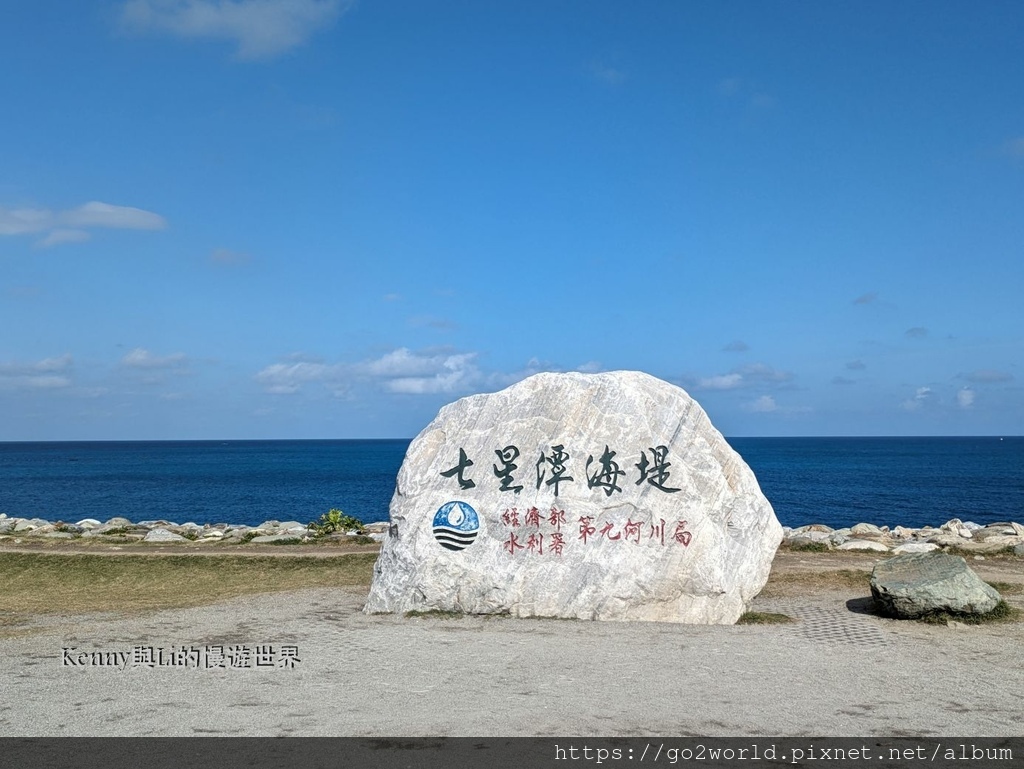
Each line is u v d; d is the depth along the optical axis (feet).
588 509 60.13
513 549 60.34
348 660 48.19
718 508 60.75
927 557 61.98
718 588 57.98
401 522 62.34
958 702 40.22
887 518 192.65
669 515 59.36
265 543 107.55
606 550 59.47
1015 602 62.49
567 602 59.11
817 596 67.41
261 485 326.44
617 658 48.42
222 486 322.55
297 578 80.59
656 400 62.75
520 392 63.52
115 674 45.62
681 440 61.67
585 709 39.09
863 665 46.80
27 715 38.58
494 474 61.87
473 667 46.50
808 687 42.60
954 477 338.54
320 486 321.32
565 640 52.80
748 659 48.19
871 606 62.95
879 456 574.56
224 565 87.71
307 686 43.04
